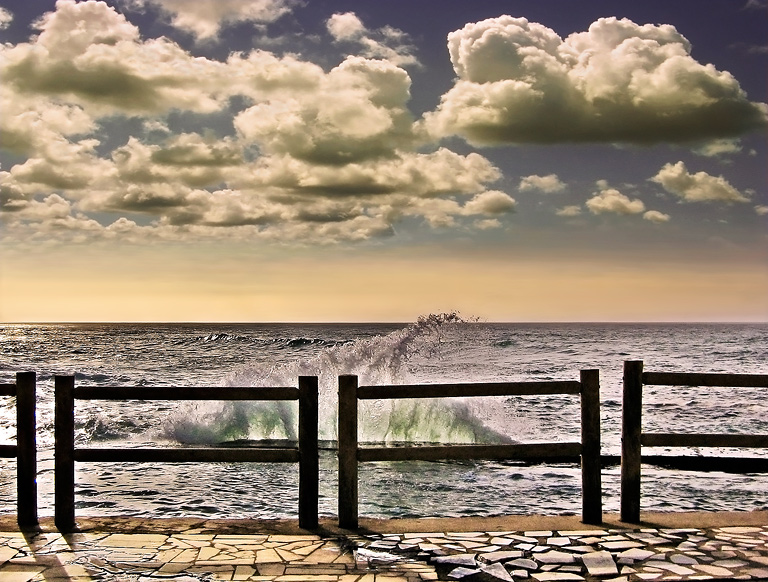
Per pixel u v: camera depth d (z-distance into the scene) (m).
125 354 58.50
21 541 5.33
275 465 10.55
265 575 4.63
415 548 5.17
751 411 18.08
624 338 92.38
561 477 9.66
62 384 5.65
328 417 13.95
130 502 8.34
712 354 51.28
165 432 13.79
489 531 5.59
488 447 5.67
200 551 5.11
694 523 5.78
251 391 5.64
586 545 5.21
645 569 4.71
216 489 9.04
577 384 5.80
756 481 9.46
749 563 4.81
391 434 13.80
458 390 5.69
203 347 71.88
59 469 5.66
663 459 10.70
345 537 5.45
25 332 168.62
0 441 13.16
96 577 4.58
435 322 17.88
